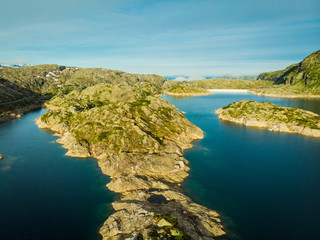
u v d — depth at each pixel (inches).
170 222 2041.1
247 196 2824.8
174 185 3073.3
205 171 3540.8
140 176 3255.4
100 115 5777.6
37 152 4365.2
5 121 7347.4
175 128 5413.4
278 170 3580.2
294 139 5221.5
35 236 2110.0
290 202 2689.5
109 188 2965.1
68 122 6205.7
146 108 6077.8
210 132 5856.3
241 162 3895.2
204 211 2412.6
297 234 2148.1
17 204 2632.9
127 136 4475.9
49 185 3075.8
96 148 4271.7
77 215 2425.0
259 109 7204.7
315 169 3612.2
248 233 2140.7
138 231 1962.4
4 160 3973.9
